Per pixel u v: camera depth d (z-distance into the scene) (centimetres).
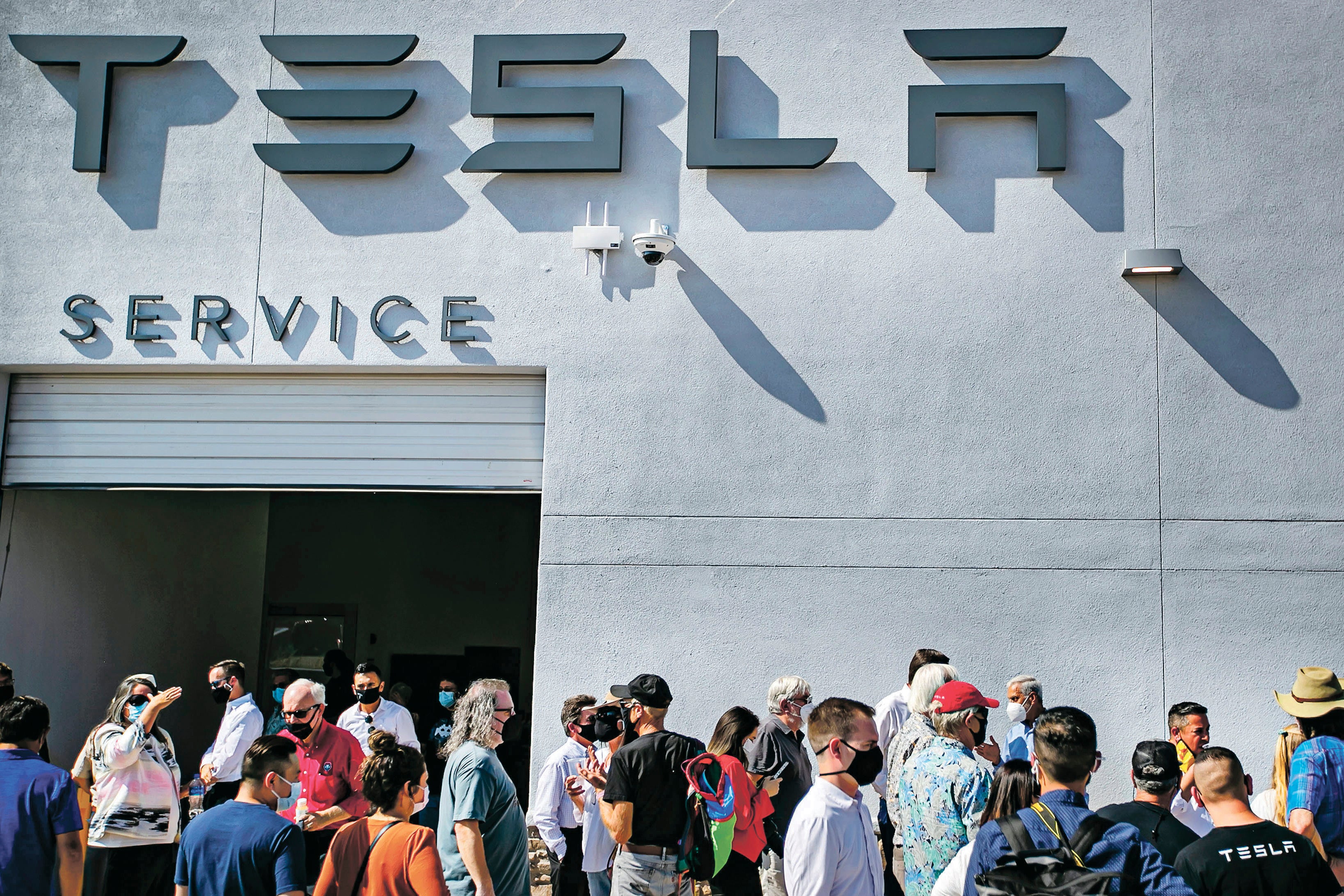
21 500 897
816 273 777
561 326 788
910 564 745
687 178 793
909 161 769
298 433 820
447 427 811
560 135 808
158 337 804
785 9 802
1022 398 752
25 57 833
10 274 817
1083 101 773
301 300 804
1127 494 739
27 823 446
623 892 488
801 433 763
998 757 581
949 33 779
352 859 387
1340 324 739
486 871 435
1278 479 732
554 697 753
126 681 624
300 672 1340
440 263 800
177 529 1192
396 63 816
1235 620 723
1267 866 357
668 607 755
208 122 824
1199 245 755
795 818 397
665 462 770
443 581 1349
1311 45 764
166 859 591
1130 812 410
